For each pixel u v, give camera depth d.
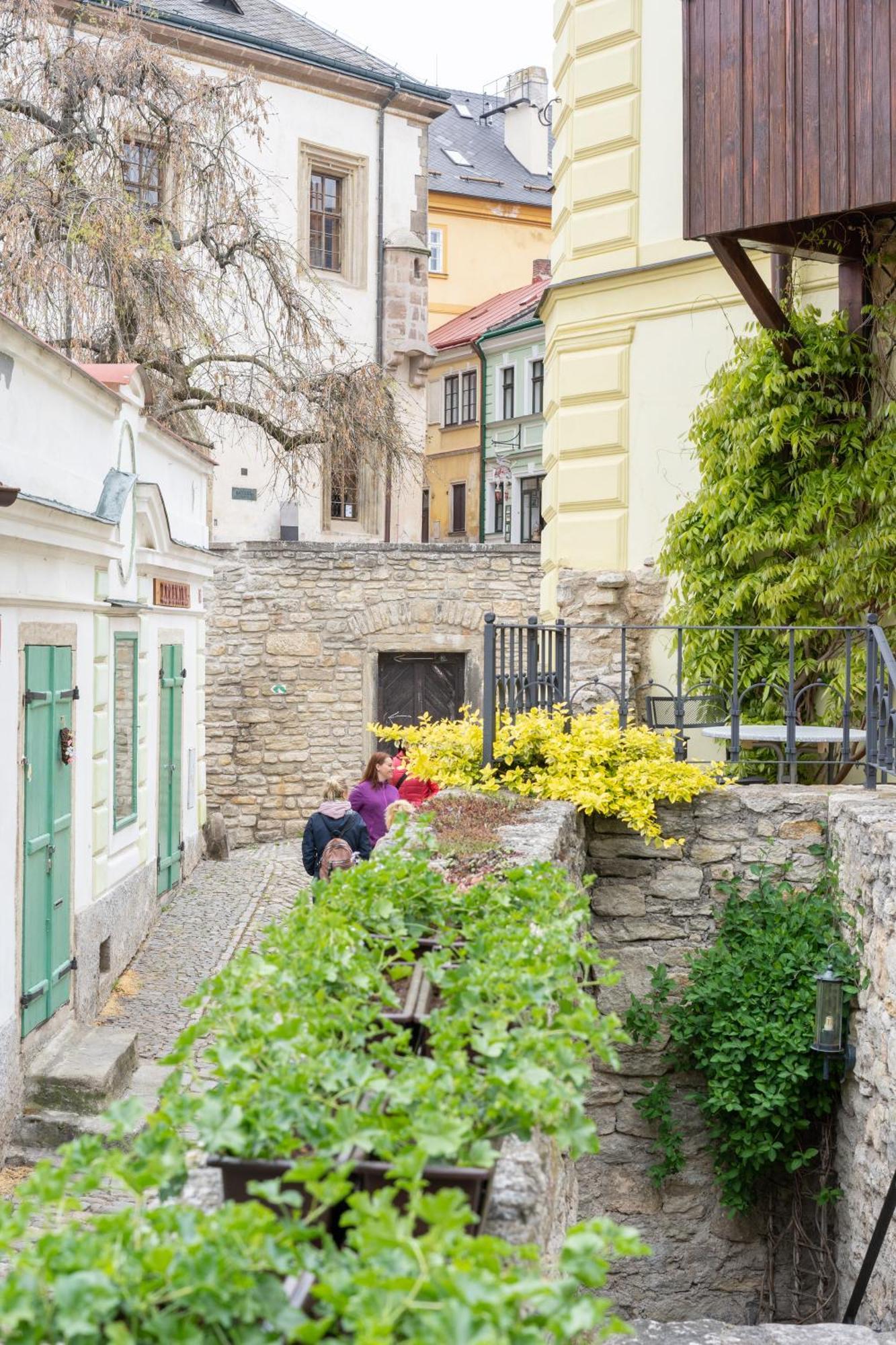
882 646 7.33
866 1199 6.60
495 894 4.19
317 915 3.66
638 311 11.27
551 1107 2.55
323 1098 2.54
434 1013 2.99
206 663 18.73
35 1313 1.74
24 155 14.59
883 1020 6.27
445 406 39.84
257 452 24.20
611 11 11.37
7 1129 7.21
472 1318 1.70
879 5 8.48
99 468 9.98
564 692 8.48
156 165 16.56
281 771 19.12
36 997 7.87
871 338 9.86
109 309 15.07
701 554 10.41
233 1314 1.82
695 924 7.78
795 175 8.87
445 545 19.58
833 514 9.73
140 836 11.74
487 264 42.72
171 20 22.86
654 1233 7.70
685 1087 7.74
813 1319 7.49
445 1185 2.37
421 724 8.30
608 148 11.44
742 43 9.10
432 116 27.11
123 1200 6.45
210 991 2.91
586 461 11.63
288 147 24.84
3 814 7.34
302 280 24.98
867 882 6.66
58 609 8.67
